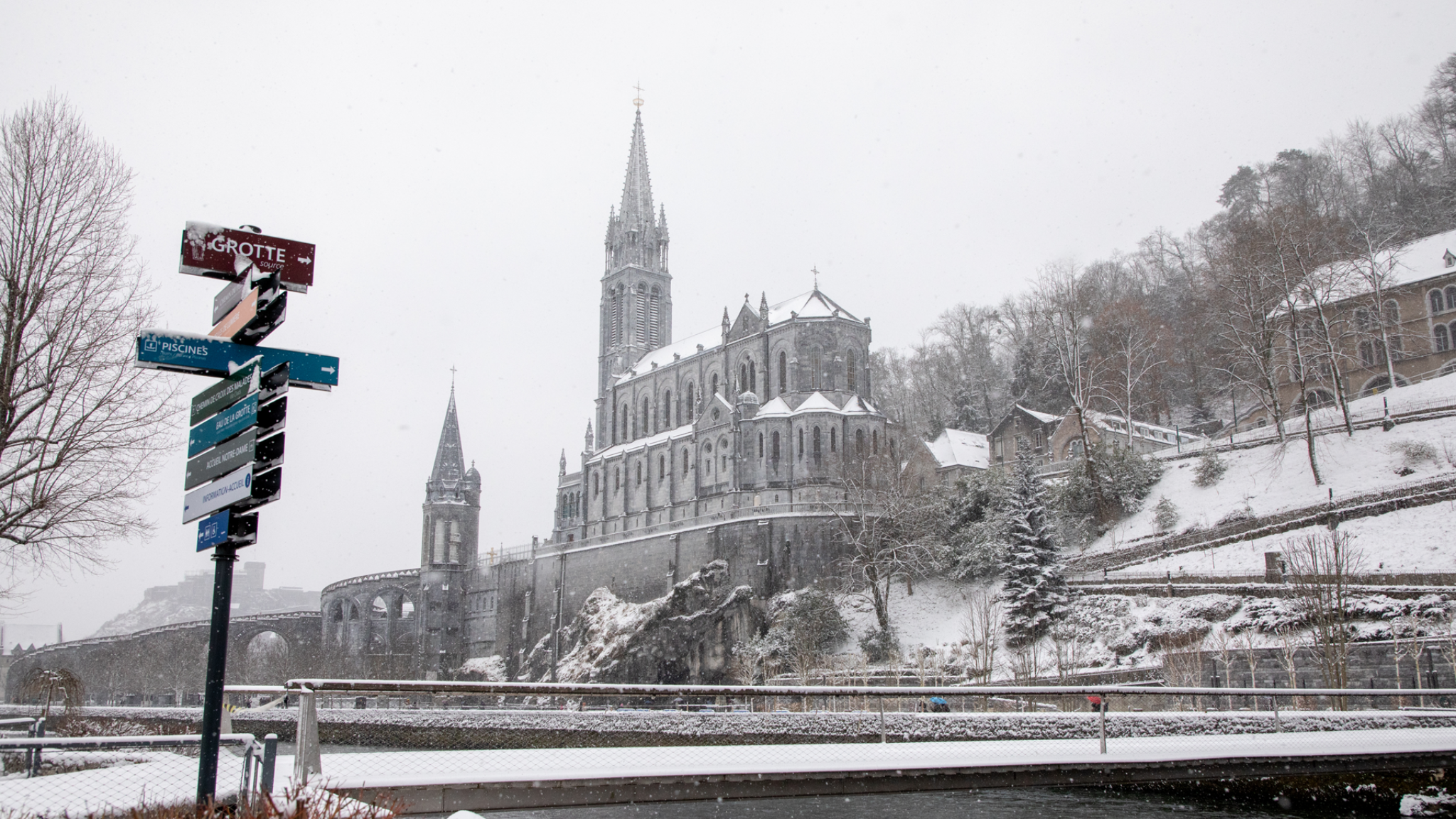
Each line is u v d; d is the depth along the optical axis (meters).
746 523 109.88
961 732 36.16
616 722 40.81
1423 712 35.56
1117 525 90.12
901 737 36.59
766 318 129.88
